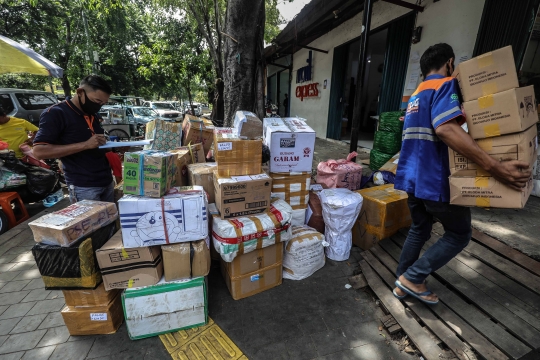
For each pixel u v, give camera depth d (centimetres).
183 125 334
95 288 177
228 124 378
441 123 141
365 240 286
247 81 366
